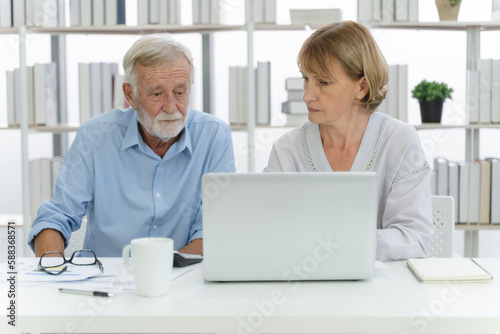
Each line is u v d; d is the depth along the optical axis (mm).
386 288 1197
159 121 1693
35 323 1055
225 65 3352
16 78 2980
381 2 2918
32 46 3348
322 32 1676
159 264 1143
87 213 1948
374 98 1697
